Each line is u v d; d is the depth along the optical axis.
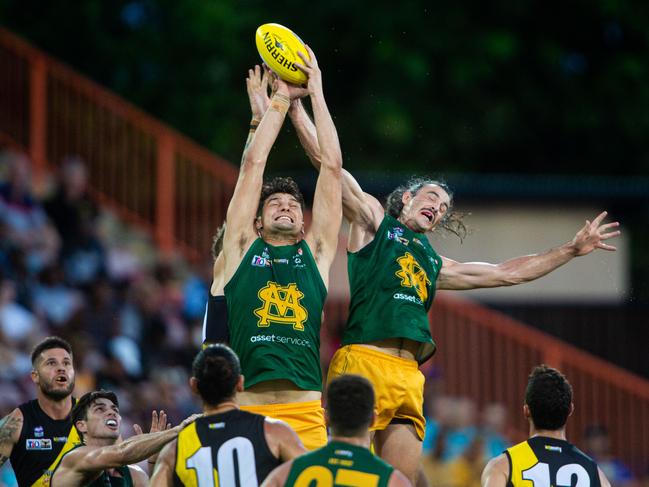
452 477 45.09
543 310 59.38
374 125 76.69
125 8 72.19
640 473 50.62
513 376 51.12
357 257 27.91
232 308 25.77
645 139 81.94
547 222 60.81
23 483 29.45
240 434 22.78
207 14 71.69
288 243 26.45
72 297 48.34
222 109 72.12
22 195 51.75
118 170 56.84
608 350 59.25
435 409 47.56
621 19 81.31
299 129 28.28
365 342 27.42
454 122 79.12
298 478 21.67
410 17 77.94
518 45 80.50
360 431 21.95
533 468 24.38
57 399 29.50
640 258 70.56
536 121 81.25
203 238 55.66
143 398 44.09
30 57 56.97
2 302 44.72
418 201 28.75
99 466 24.75
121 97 71.00
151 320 49.12
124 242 54.81
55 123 57.06
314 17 77.31
